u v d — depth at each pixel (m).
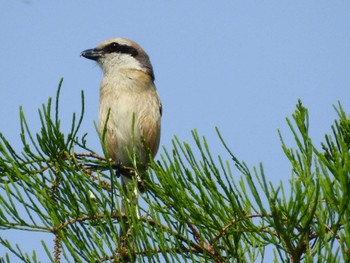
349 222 4.45
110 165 5.38
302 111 5.10
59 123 5.58
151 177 5.50
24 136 5.67
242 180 5.09
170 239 5.16
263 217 4.92
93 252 5.08
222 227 5.13
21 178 5.40
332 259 4.11
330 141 4.94
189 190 5.21
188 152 5.15
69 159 5.57
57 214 5.31
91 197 5.42
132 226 5.04
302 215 4.41
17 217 5.30
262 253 5.71
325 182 4.45
